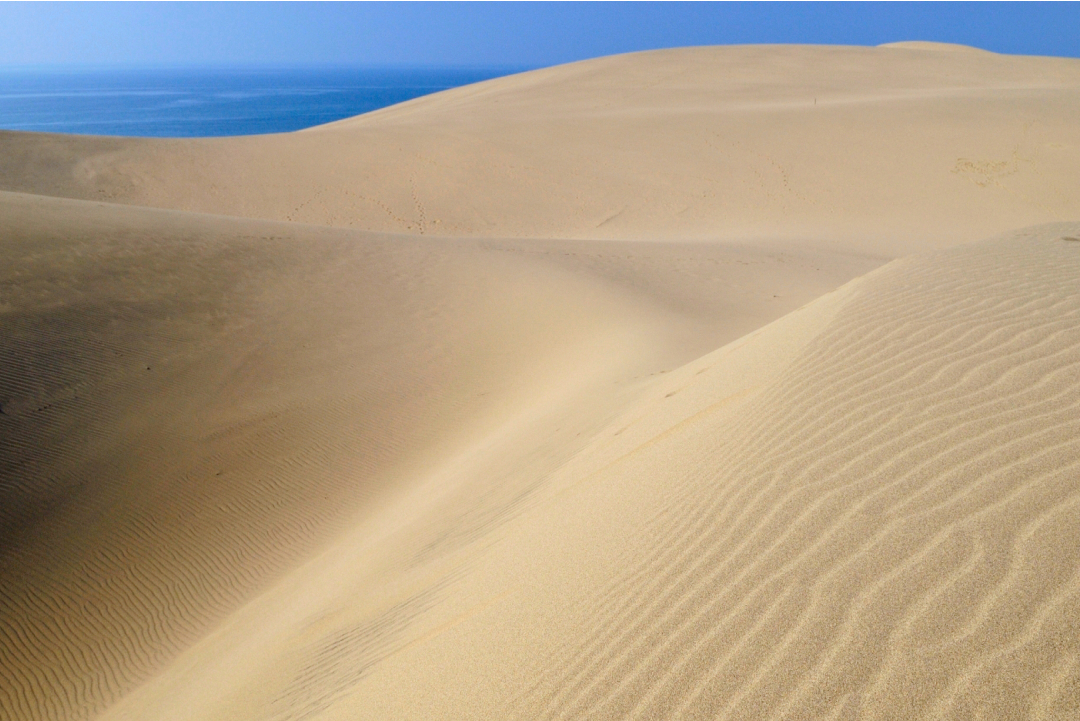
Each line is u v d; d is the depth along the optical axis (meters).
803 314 6.23
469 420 12.05
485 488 7.38
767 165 35.59
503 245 23.20
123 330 13.44
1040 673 1.76
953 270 5.42
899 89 48.69
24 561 8.57
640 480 4.26
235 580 8.77
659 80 55.75
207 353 13.42
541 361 13.85
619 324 14.53
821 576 2.44
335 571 7.48
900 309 4.71
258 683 5.09
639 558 3.18
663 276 19.86
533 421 9.82
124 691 7.09
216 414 11.77
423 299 17.23
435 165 37.12
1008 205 30.41
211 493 10.12
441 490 8.48
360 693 3.74
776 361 4.83
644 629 2.61
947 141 34.88
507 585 3.86
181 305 14.89
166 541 9.25
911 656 1.96
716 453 3.85
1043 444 2.75
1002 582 2.09
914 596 2.17
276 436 11.45
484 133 40.66
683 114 42.06
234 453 10.94
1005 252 5.94
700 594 2.65
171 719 5.48
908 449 3.05
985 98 39.47
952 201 31.20
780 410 3.91
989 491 2.55
